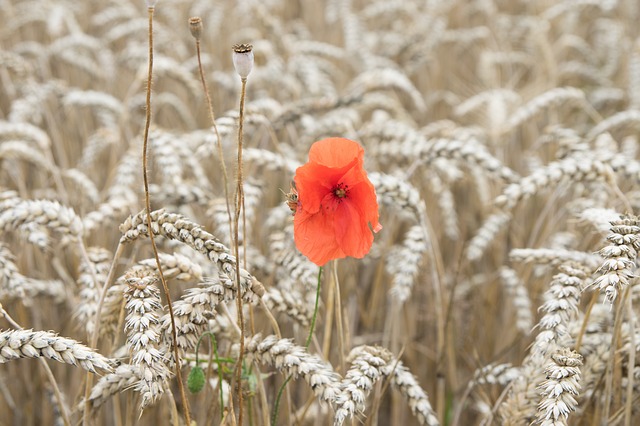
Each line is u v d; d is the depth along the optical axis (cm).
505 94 213
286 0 309
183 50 246
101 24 264
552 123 207
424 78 255
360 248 117
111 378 121
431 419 124
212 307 117
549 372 118
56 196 157
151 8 109
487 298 157
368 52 232
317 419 136
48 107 209
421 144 146
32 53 232
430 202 171
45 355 114
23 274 148
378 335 151
